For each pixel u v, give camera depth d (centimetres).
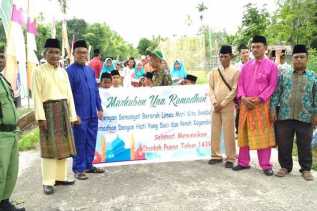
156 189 574
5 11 942
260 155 642
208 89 707
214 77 693
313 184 583
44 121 555
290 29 2053
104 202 531
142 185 594
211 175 635
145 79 800
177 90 705
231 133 675
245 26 2481
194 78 842
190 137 715
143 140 706
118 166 705
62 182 604
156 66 734
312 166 672
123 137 700
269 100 628
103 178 636
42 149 563
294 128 615
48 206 524
